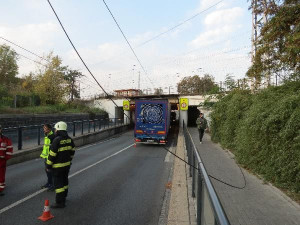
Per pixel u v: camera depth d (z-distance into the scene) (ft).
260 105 33.30
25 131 46.50
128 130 130.72
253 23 70.13
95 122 87.76
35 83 132.16
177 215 18.79
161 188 27.68
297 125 23.72
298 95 26.07
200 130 63.31
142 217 19.53
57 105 123.13
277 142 26.23
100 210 20.72
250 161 32.55
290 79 35.86
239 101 49.14
